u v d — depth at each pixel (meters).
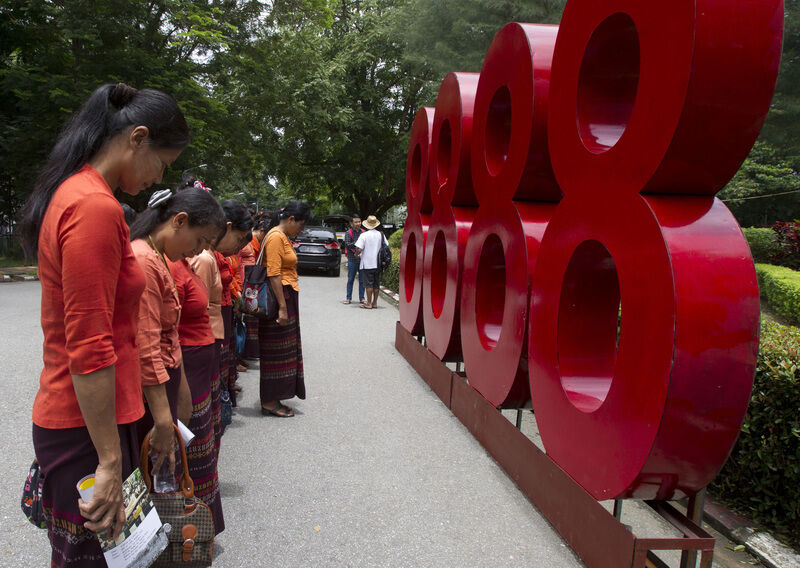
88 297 1.48
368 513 3.27
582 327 3.16
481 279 4.59
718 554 2.94
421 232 6.57
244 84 20.06
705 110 2.17
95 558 1.68
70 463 1.61
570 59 3.02
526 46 3.70
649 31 2.38
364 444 4.29
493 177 4.29
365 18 25.81
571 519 2.92
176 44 16.55
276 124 23.06
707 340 2.19
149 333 2.09
